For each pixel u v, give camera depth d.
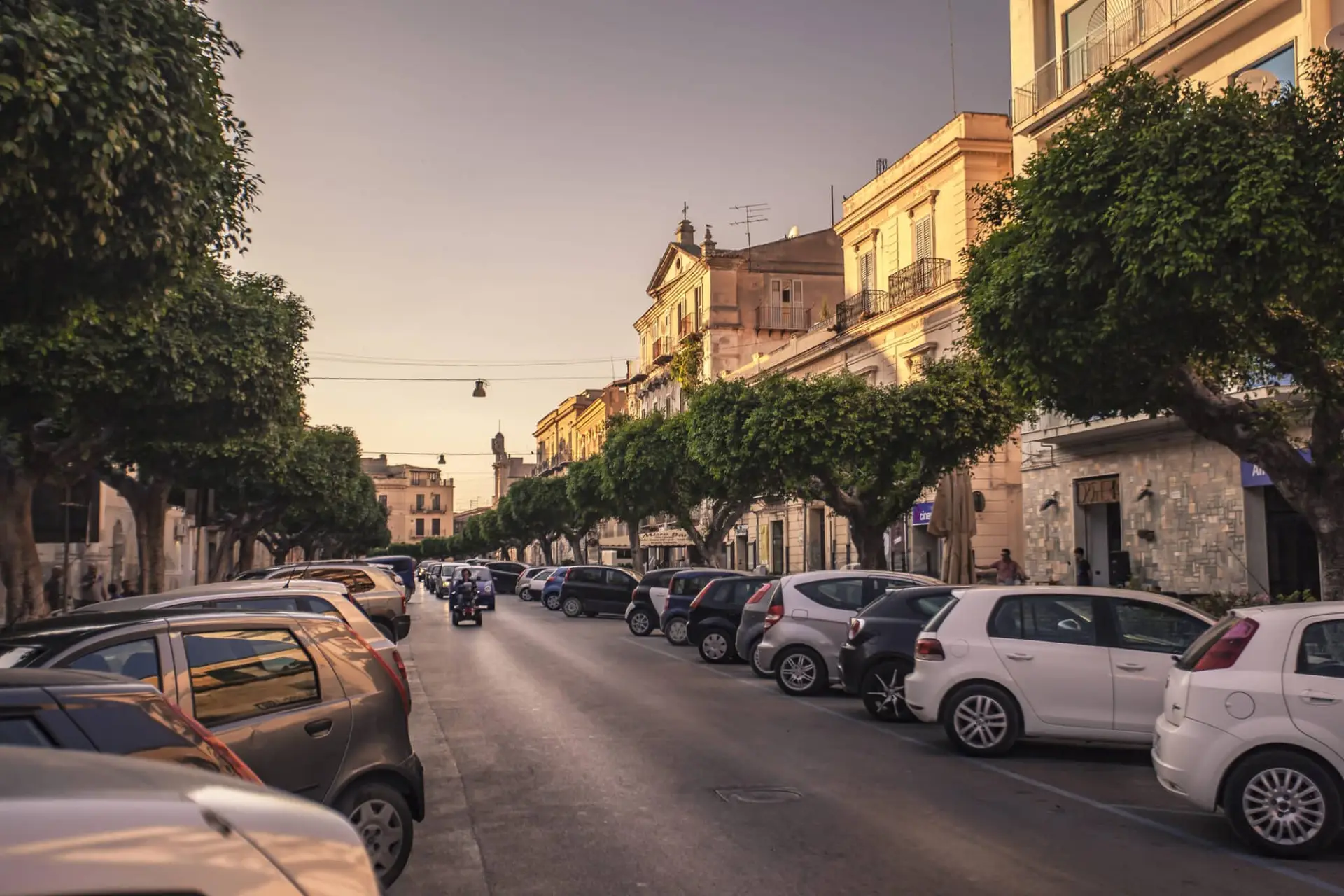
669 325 62.16
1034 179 12.67
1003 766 10.46
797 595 16.20
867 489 27.70
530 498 78.12
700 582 25.70
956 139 32.75
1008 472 33.81
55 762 1.80
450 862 7.25
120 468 26.58
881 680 13.35
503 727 13.08
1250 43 20.38
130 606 9.93
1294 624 7.52
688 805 8.79
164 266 9.66
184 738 4.25
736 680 18.08
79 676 4.27
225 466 27.58
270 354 19.09
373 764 6.63
